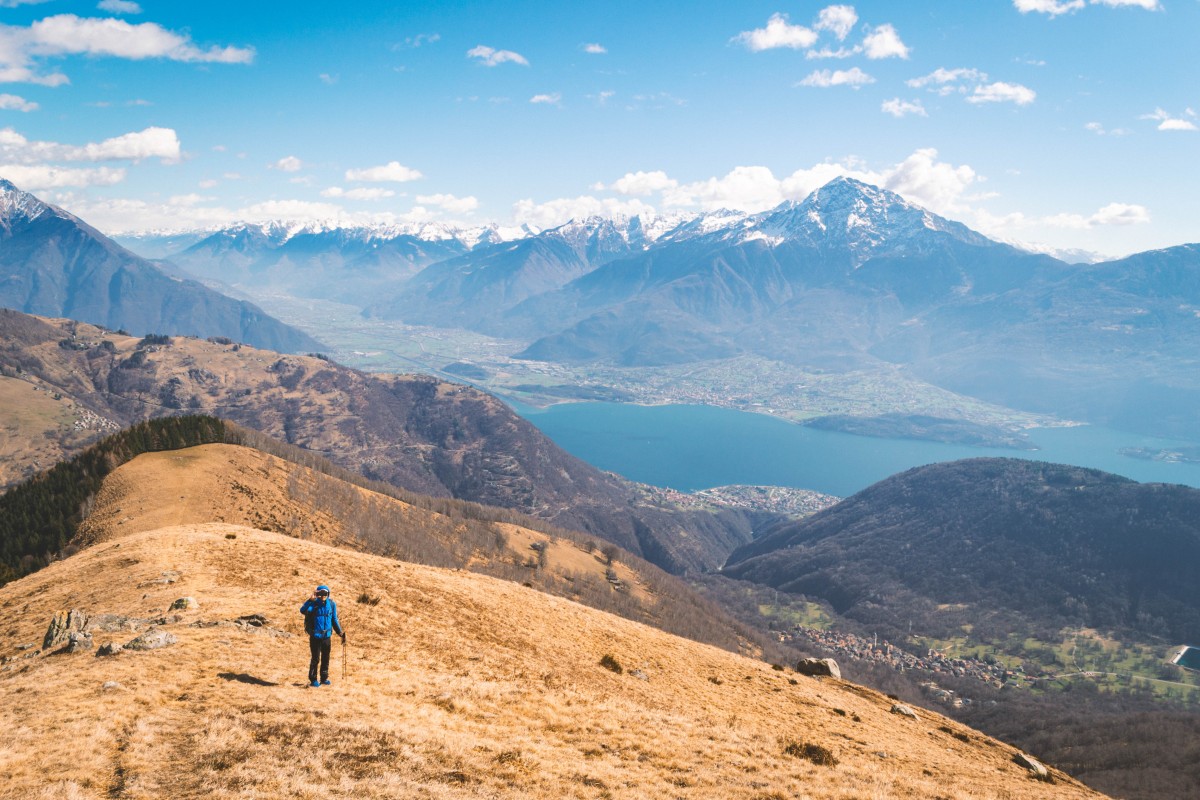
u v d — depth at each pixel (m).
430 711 28.81
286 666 31.89
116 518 144.75
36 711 22.91
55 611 51.16
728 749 31.66
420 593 56.06
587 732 30.64
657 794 23.75
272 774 19.73
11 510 150.12
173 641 32.91
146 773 19.16
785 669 72.50
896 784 30.75
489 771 23.00
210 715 23.80
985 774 41.88
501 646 46.84
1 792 17.22
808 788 26.91
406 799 19.59
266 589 50.97
